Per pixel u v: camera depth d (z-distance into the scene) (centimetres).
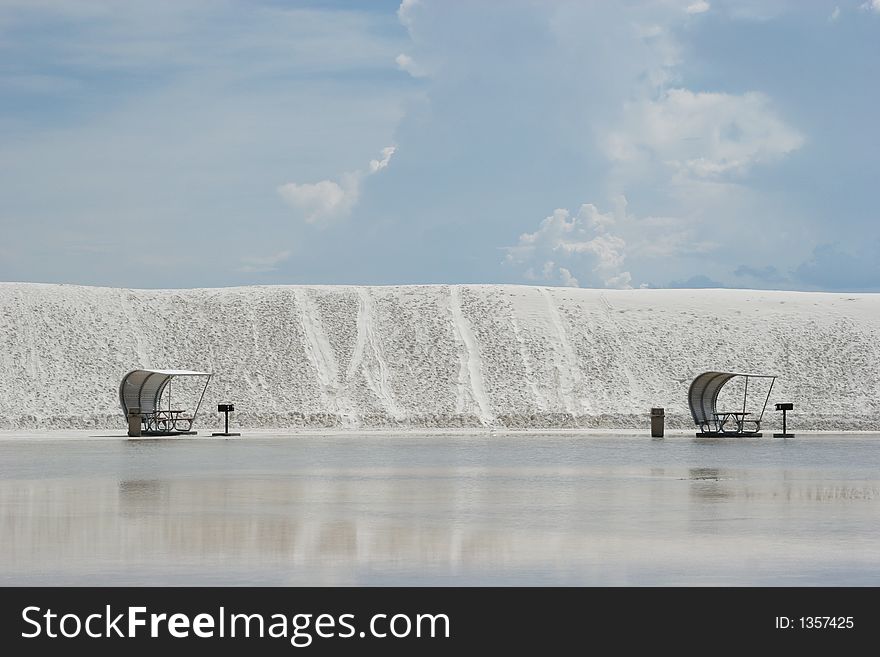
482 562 2564
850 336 14925
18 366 13325
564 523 3222
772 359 14375
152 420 10069
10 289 15050
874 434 10550
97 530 3048
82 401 12812
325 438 9319
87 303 14950
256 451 7138
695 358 14462
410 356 14350
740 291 16775
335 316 15262
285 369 13812
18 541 2847
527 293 16188
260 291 15925
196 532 3014
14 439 9044
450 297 15875
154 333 14512
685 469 5475
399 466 5659
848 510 3562
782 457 6519
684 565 2528
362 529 3083
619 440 8956
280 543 2825
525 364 14200
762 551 2712
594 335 14975
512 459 6294
